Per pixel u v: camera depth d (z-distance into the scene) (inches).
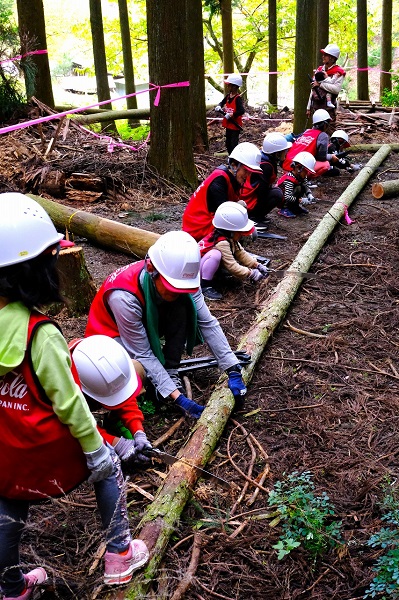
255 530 109.2
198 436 127.0
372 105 540.1
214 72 922.1
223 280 205.5
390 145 421.7
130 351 133.8
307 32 406.0
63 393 75.2
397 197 317.4
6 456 79.4
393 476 120.8
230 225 190.4
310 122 379.9
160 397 141.9
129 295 129.0
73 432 77.8
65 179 300.4
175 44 301.9
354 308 192.4
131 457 120.5
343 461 125.4
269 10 636.7
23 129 339.6
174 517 107.4
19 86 390.3
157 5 298.5
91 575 97.1
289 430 136.9
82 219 238.4
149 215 284.0
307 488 114.9
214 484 120.3
